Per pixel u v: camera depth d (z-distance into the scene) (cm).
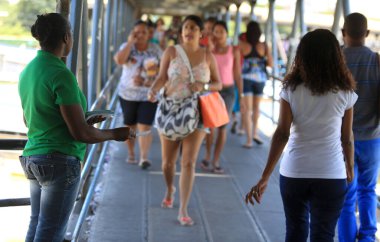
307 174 340
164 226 527
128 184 662
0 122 639
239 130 1023
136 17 2014
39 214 310
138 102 725
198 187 666
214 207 591
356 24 425
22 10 657
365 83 426
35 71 295
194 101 508
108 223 527
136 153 830
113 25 1044
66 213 306
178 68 511
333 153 342
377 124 432
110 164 755
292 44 893
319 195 342
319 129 340
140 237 497
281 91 348
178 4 1764
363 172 445
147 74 717
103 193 620
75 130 290
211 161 795
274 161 349
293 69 346
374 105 429
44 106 294
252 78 876
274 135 349
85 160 457
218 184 685
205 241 496
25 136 563
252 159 828
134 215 554
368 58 426
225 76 720
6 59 667
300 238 351
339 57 338
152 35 848
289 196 350
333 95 337
